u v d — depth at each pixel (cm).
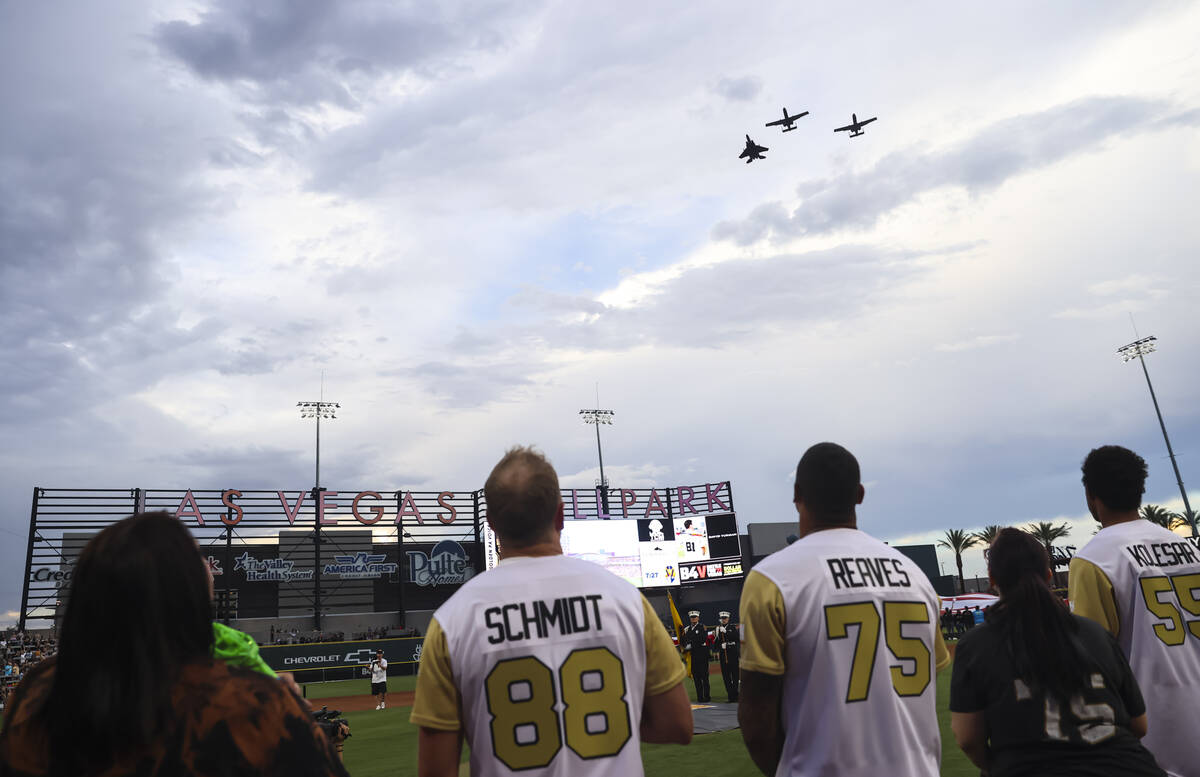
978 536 6619
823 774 292
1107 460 395
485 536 5309
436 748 251
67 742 173
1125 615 374
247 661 196
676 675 279
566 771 247
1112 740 294
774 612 300
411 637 4672
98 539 186
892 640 304
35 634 4309
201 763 173
